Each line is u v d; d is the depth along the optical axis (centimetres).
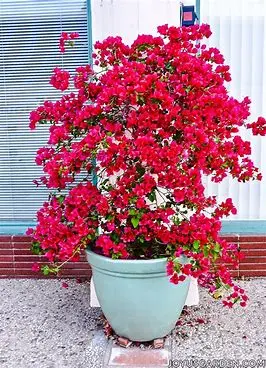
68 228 287
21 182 404
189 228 272
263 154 390
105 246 277
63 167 278
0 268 407
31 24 380
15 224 407
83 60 382
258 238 391
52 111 297
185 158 264
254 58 380
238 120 275
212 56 296
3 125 398
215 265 299
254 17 375
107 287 289
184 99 272
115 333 315
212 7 375
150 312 288
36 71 388
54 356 298
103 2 331
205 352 297
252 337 313
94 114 276
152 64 279
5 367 288
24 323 337
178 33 285
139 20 330
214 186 394
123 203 273
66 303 365
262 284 387
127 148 265
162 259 276
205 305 356
